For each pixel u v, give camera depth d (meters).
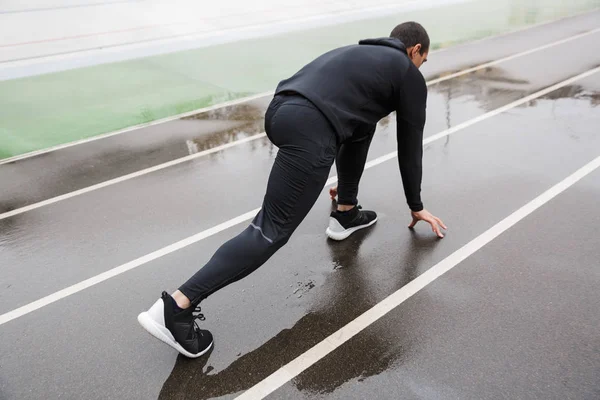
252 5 13.05
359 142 3.15
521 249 3.39
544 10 12.31
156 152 5.34
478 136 5.27
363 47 2.57
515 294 2.99
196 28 11.12
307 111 2.36
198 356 2.63
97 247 3.69
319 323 2.86
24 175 4.92
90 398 2.44
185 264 3.46
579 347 2.59
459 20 11.50
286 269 3.32
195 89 7.42
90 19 11.64
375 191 4.27
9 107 6.85
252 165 4.95
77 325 2.93
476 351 2.60
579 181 4.23
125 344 2.77
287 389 2.44
